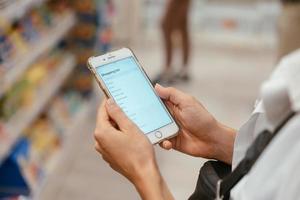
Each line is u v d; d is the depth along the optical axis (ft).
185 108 3.54
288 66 2.06
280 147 1.93
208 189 2.98
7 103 7.33
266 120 2.17
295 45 10.90
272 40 18.37
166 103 3.67
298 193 1.83
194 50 17.80
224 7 18.44
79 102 11.43
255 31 18.52
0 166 7.23
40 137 8.68
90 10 11.19
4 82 6.48
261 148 2.18
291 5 10.68
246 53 17.87
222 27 18.70
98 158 10.13
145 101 3.63
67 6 11.04
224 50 18.02
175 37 14.83
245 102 13.35
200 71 15.76
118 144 2.84
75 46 11.47
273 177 1.93
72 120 10.44
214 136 3.50
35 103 8.27
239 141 2.65
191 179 9.48
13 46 7.36
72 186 9.15
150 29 19.21
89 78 11.67
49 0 10.27
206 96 13.73
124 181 9.37
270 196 1.93
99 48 11.66
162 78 14.62
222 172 3.10
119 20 17.95
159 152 10.37
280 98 2.00
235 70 16.05
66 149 9.62
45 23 9.36
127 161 2.80
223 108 12.93
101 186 9.19
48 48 9.34
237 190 2.21
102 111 3.10
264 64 16.79
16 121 7.36
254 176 2.01
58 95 10.74
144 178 2.68
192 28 18.71
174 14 14.02
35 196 7.50
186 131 3.61
